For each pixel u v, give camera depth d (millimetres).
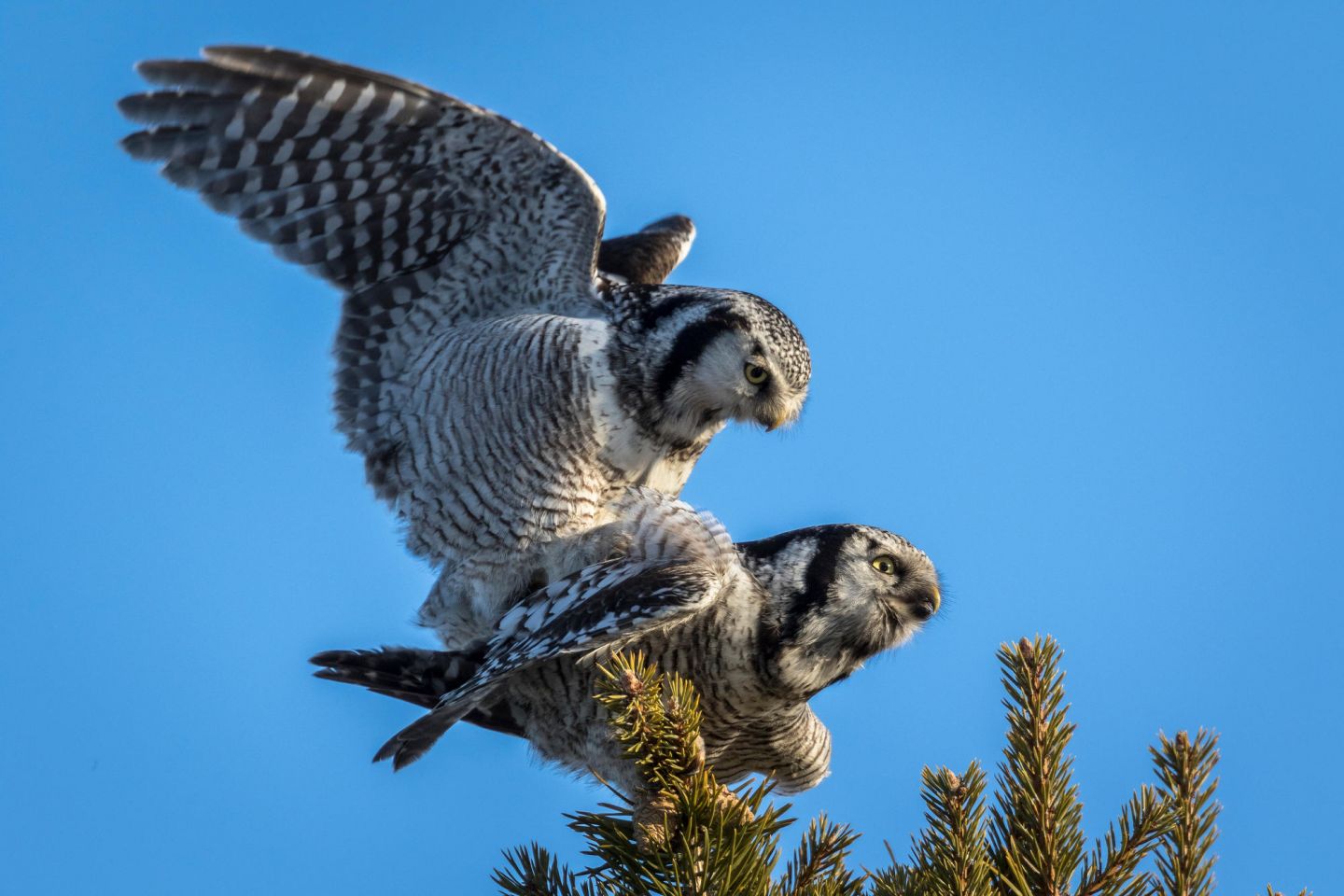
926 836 7480
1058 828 7449
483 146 11422
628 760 9375
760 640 10102
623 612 9383
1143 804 7387
